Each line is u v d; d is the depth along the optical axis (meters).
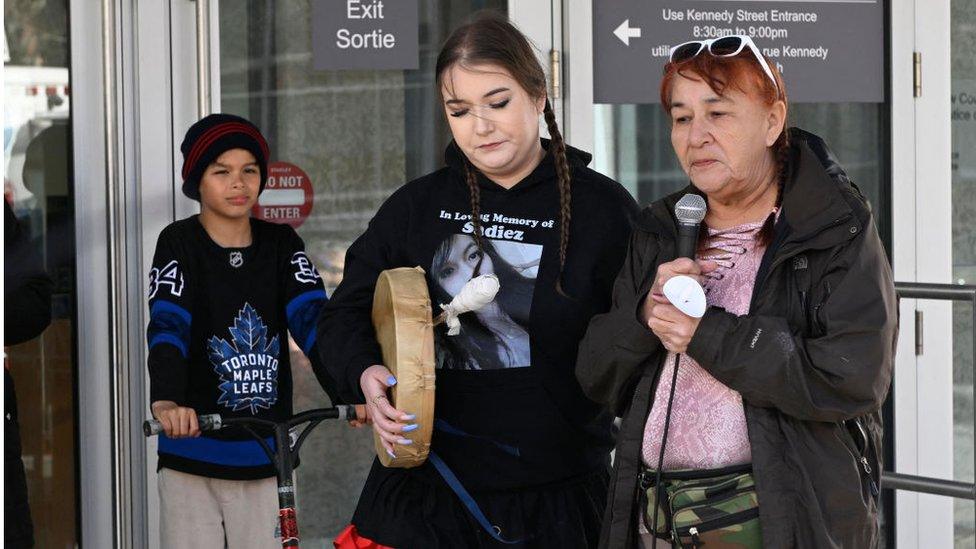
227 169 4.08
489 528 3.07
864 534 2.71
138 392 4.61
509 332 3.09
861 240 2.64
